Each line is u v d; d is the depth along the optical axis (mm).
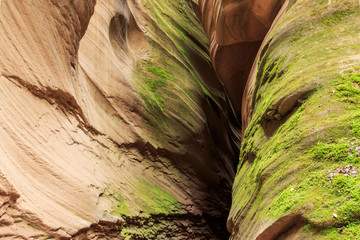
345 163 3576
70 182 5922
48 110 6270
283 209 3629
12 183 4480
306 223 3307
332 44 5289
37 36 6016
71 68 7262
